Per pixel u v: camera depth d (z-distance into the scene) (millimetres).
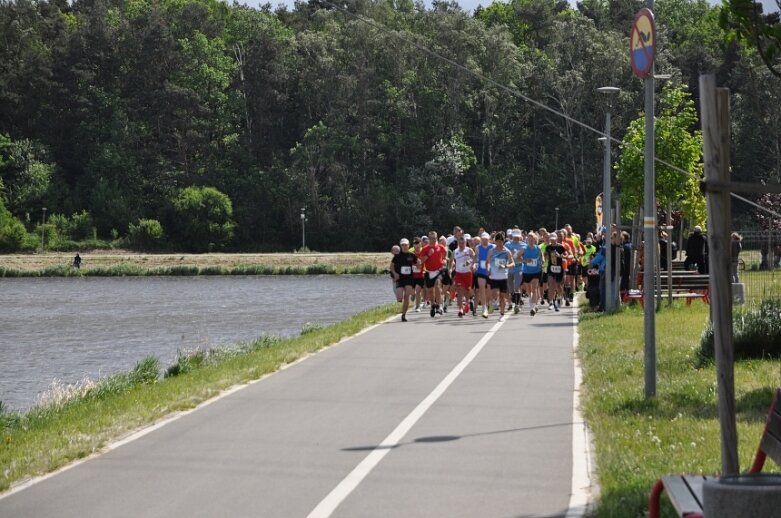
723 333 12164
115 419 24203
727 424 12234
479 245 51812
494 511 15766
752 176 184750
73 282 157500
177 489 17406
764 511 9789
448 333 43656
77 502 16656
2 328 80750
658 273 52281
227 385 29484
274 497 16797
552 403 25781
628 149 65312
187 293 127500
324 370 32594
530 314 53281
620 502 15414
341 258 190125
